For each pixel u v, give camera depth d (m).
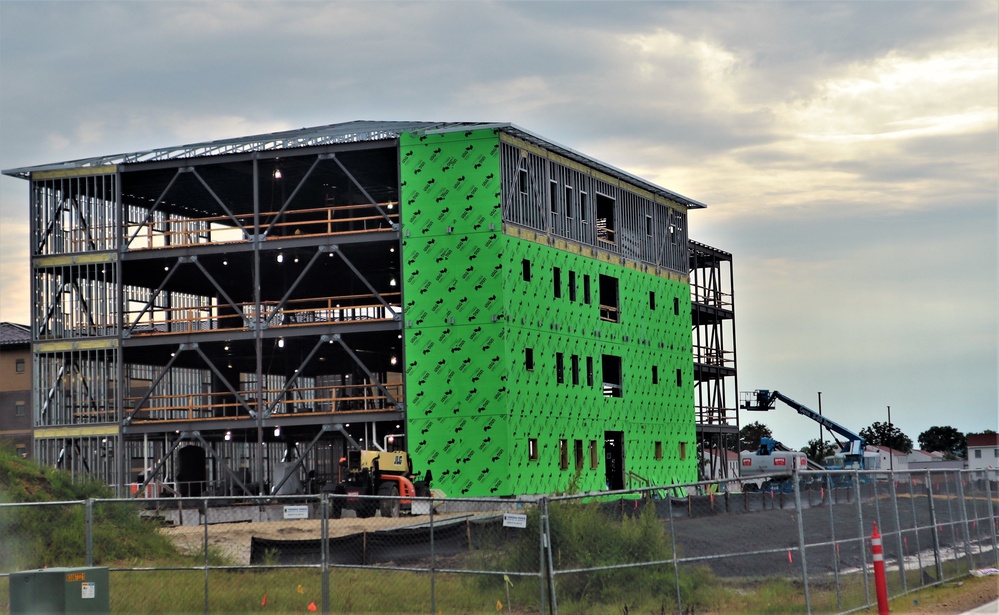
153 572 27.22
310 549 27.61
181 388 72.31
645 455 58.97
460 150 48.56
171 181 52.62
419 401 47.94
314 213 60.19
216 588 24.81
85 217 53.47
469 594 23.42
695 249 74.50
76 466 52.69
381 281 61.50
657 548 23.98
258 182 51.66
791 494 49.53
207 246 51.28
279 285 61.19
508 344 47.75
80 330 53.09
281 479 53.31
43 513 31.39
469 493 47.00
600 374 55.12
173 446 51.38
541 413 49.69
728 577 26.45
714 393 78.06
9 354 76.19
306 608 22.84
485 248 48.03
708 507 43.31
